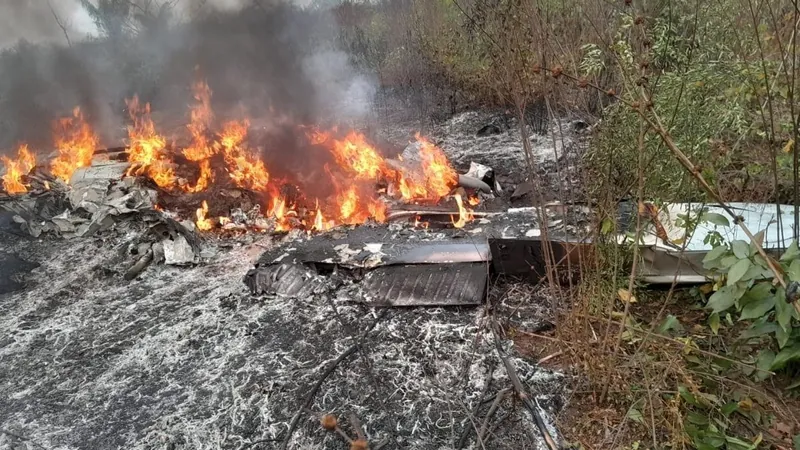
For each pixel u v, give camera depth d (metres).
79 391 2.54
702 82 2.34
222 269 3.52
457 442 2.09
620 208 2.91
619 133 2.59
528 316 2.76
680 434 1.92
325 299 3.03
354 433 2.16
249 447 2.15
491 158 5.10
